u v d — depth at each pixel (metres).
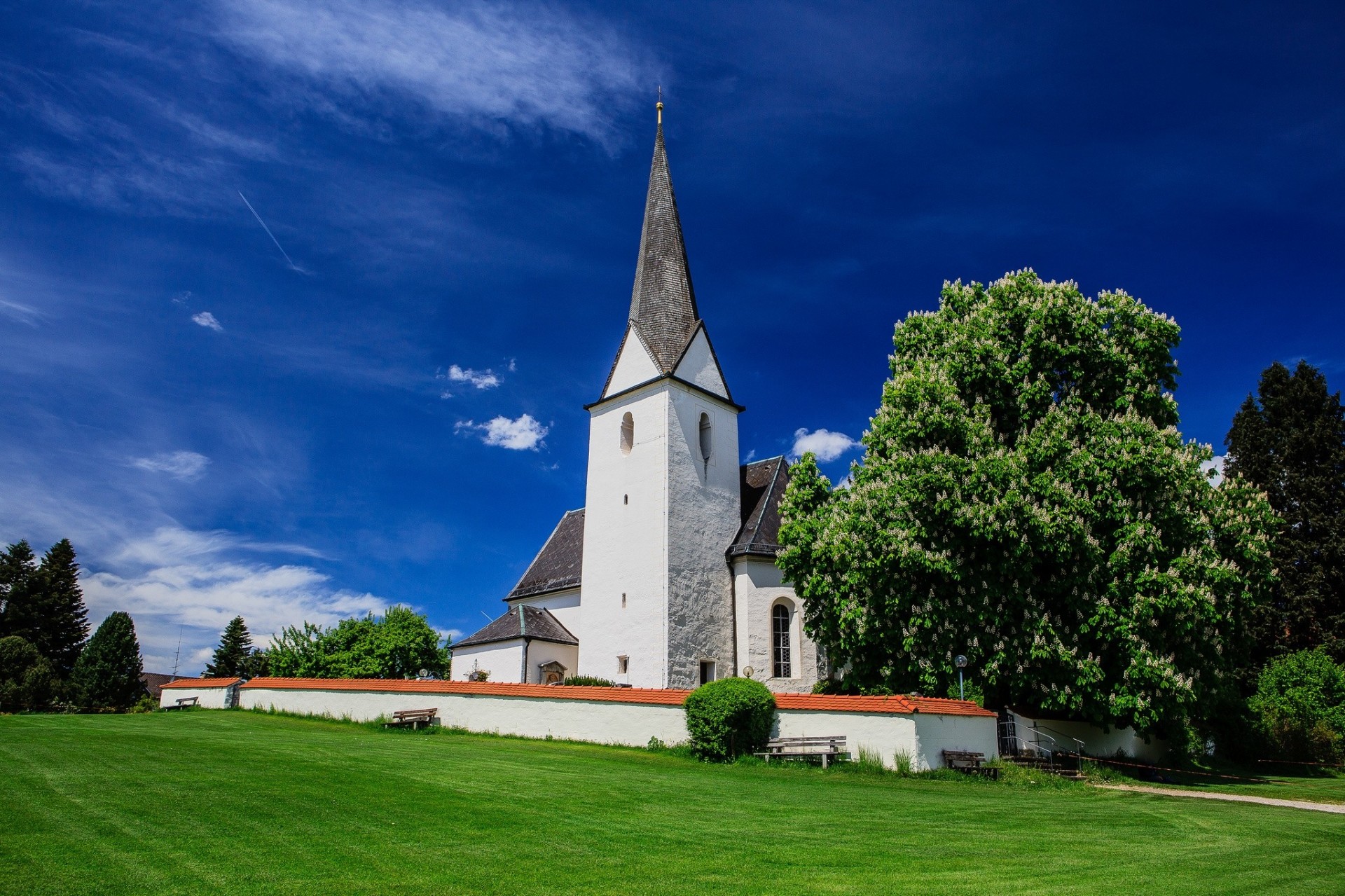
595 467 38.16
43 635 65.75
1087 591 22.97
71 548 69.69
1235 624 24.78
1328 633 39.62
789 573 27.83
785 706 21.73
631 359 38.25
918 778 18.95
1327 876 10.02
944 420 24.36
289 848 9.71
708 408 38.16
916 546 22.89
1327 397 44.03
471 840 10.51
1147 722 22.25
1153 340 26.50
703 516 35.84
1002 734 23.45
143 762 15.05
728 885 8.85
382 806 12.27
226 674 80.31
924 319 29.59
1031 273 27.88
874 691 24.28
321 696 28.86
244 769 14.82
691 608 33.91
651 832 11.50
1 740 17.34
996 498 22.77
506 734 25.58
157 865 8.80
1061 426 24.25
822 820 12.97
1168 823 14.06
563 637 37.00
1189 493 24.22
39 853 9.05
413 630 44.94
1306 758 30.41
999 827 12.98
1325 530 41.19
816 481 29.14
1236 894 9.05
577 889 8.52
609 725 23.98
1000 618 22.95
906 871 9.70
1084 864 10.35
